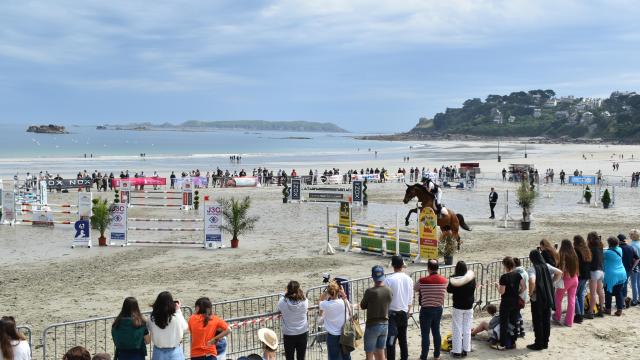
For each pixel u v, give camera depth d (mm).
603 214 39062
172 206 42250
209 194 52438
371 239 24672
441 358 11414
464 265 11477
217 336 9078
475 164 72000
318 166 96500
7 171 74812
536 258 11953
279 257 24078
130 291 18172
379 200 48719
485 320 13531
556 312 13602
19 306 16422
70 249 25969
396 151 178375
